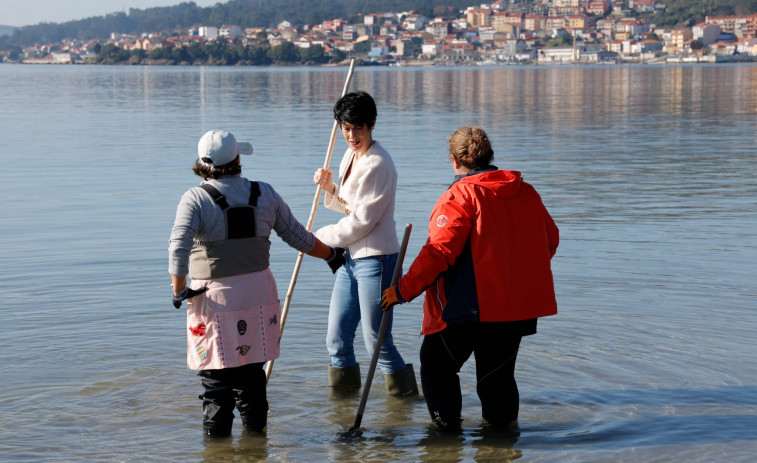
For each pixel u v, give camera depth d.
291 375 5.46
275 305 4.48
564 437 4.49
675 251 8.25
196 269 4.37
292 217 4.57
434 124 23.81
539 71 124.75
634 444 4.37
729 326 6.07
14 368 5.41
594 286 7.07
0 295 6.91
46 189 12.25
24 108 32.16
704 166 14.62
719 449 4.29
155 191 12.07
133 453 4.33
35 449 4.35
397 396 5.17
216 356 4.34
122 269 7.71
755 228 9.30
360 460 4.27
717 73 89.44
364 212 4.88
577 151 16.95
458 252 4.38
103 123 24.45
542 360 5.54
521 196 4.50
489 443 4.45
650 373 5.30
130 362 5.55
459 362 4.65
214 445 4.44
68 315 6.41
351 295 5.16
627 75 87.69
